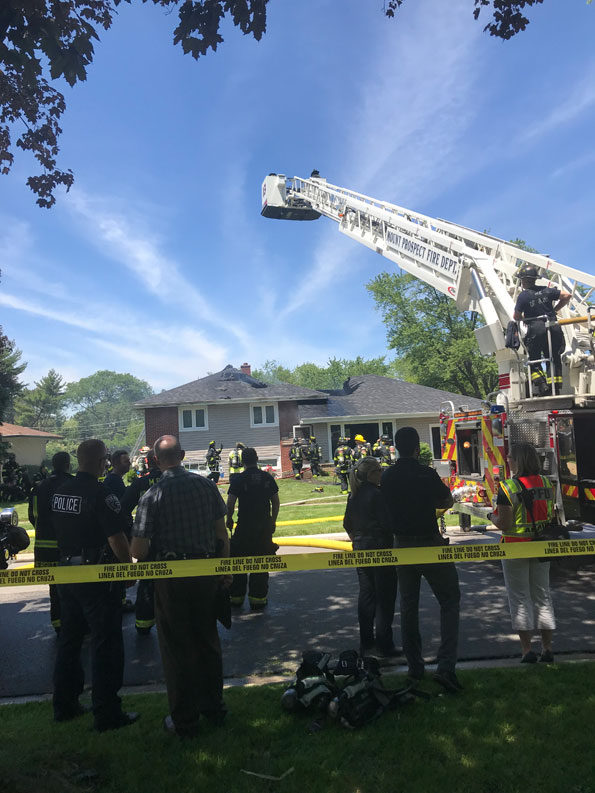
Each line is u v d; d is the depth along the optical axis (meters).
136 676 4.37
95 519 3.50
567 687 3.56
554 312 7.25
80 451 3.59
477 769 2.73
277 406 26.42
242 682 4.07
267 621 5.53
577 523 6.37
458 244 9.19
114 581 3.41
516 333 7.27
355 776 2.72
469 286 8.84
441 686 3.70
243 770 2.82
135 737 3.20
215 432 25.95
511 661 4.23
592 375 7.14
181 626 3.21
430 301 37.72
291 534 10.01
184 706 3.16
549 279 8.24
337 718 3.22
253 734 3.17
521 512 4.08
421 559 3.66
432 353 37.66
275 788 2.67
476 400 27.73
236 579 6.04
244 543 5.79
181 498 3.37
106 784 2.75
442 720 3.21
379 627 4.45
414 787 2.62
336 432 26.78
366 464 4.62
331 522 11.16
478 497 7.65
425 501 3.94
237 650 4.76
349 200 12.79
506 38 5.16
